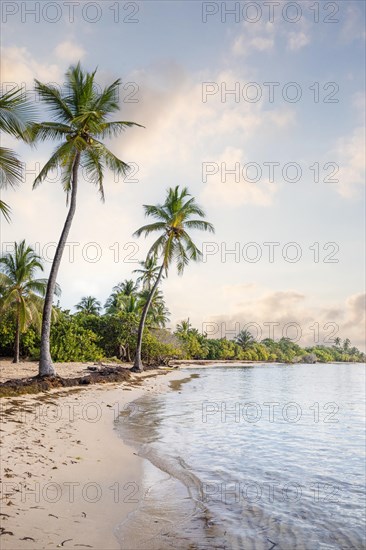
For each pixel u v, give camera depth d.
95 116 22.00
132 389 25.20
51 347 36.88
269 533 6.16
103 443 10.77
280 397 26.94
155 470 8.84
